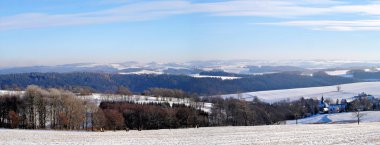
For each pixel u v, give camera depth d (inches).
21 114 4972.9
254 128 3221.0
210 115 6441.9
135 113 5472.4
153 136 2493.8
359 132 2481.5
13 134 2620.6
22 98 5216.5
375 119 6806.1
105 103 6387.8
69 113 4874.5
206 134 2615.7
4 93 6063.0
